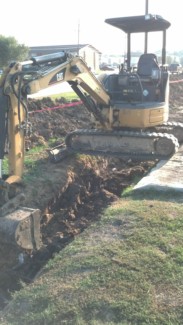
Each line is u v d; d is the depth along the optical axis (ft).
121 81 18.85
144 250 9.82
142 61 19.06
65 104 28.58
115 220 11.78
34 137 20.70
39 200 14.78
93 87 16.48
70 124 24.70
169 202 12.92
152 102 18.66
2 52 83.30
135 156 18.19
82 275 9.09
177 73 68.44
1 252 11.41
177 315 7.69
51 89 47.80
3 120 10.46
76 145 19.06
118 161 20.77
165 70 19.35
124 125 18.17
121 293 8.31
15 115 10.82
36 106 26.37
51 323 7.79
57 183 16.21
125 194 14.25
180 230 10.81
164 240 10.27
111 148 18.48
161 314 7.72
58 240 13.24
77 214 15.51
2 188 10.45
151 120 18.22
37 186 15.49
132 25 18.48
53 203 15.56
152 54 19.06
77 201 16.24
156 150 17.95
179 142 20.63
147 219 11.48
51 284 8.98
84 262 9.55
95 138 18.66
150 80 18.80
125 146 18.26
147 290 8.38
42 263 11.93
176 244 10.11
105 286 8.57
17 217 9.90
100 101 17.57
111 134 18.21
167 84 19.06
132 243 10.22
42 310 8.21
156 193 13.88
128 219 11.69
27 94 11.32
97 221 12.23
